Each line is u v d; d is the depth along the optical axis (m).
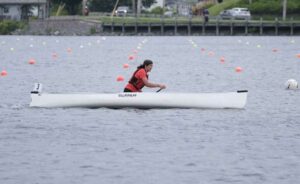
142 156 59.69
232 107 83.38
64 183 52.09
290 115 80.75
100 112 80.62
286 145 64.06
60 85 113.25
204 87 111.19
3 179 53.09
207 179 53.00
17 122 74.75
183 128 71.50
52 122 74.69
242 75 132.00
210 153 60.81
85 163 57.47
